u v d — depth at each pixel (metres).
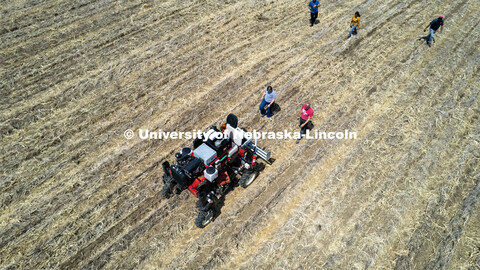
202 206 7.34
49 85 11.26
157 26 14.15
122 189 8.48
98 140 9.69
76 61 12.25
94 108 10.60
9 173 8.73
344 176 8.84
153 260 7.21
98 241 7.47
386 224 7.77
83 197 8.27
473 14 15.48
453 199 8.29
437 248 7.36
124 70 11.95
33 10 14.45
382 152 9.45
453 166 9.04
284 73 12.17
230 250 7.37
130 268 7.08
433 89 11.50
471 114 10.55
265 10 15.58
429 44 13.55
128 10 14.95
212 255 7.27
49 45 12.82
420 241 7.48
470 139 9.77
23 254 7.21
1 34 13.12
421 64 12.61
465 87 11.58
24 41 12.89
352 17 14.18
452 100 11.06
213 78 11.88
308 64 12.60
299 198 8.35
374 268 7.04
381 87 11.62
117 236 7.57
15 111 10.32
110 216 7.91
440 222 7.82
